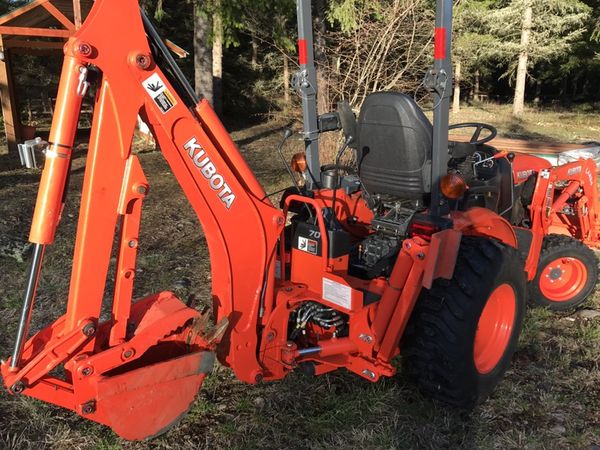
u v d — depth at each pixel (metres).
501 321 3.29
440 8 2.72
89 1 10.71
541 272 4.26
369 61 7.14
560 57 24.56
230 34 10.34
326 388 3.33
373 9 7.49
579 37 22.28
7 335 3.93
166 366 2.47
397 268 2.90
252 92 18.38
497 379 3.22
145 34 2.28
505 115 20.33
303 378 3.42
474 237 3.22
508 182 3.85
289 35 10.66
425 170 3.04
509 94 32.59
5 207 7.35
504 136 13.10
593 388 3.37
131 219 2.41
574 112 23.70
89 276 2.37
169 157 2.44
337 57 7.50
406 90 7.19
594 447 2.85
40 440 2.88
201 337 2.59
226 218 2.61
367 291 3.00
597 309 4.50
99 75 2.26
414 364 3.04
